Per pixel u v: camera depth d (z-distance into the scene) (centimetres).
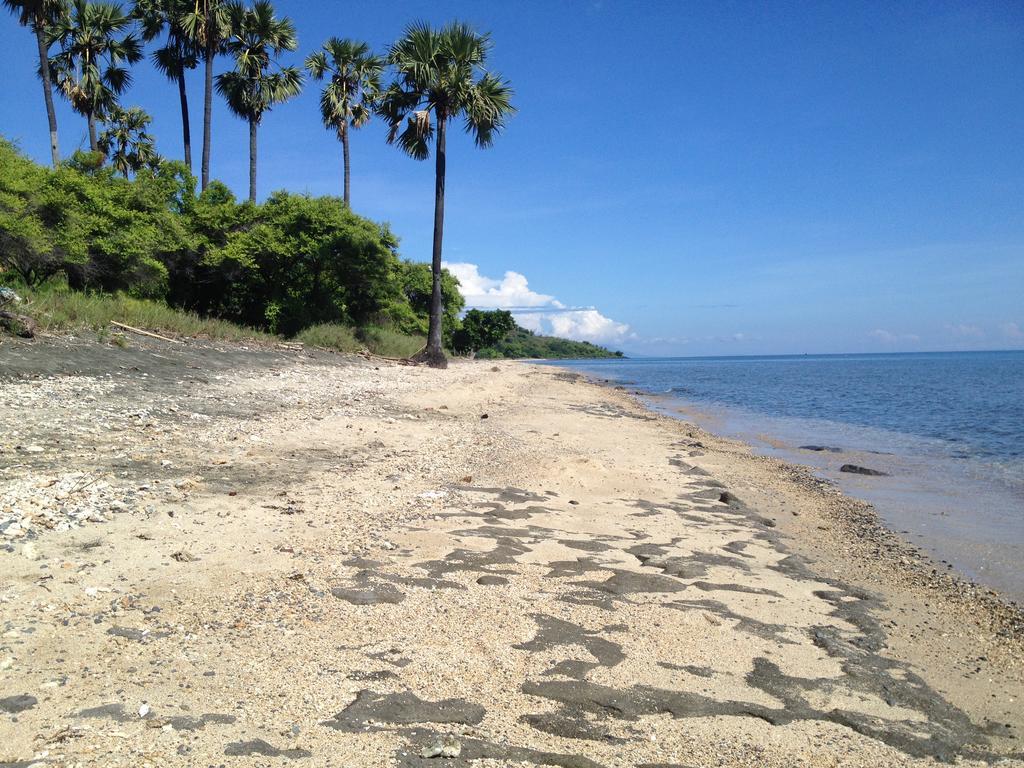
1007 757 374
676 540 762
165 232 2286
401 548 646
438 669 416
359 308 3266
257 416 1231
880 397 3241
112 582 500
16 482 682
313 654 421
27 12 2658
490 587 564
